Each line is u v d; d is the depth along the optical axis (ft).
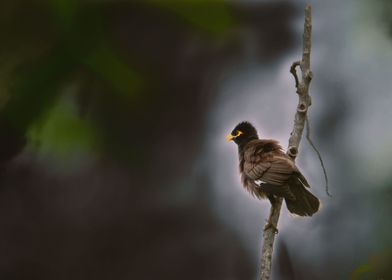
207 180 41.63
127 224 38.52
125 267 39.70
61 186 34.04
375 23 38.24
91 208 36.17
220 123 38.83
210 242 44.09
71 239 37.55
